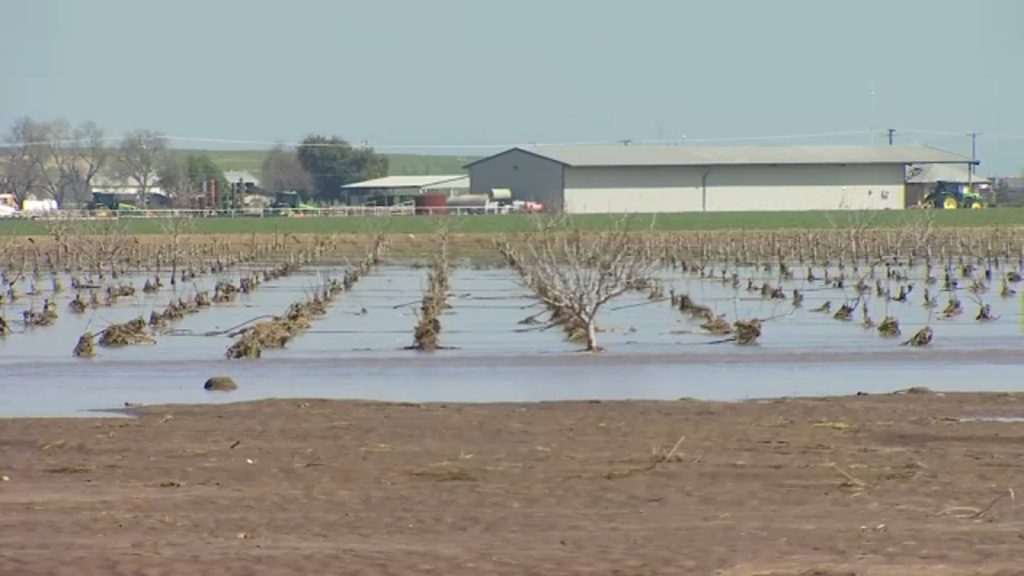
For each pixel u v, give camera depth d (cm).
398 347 15562
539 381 12812
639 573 6150
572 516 7362
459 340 16250
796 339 16075
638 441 9431
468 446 9331
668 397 11769
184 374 13512
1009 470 8394
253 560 6388
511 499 7775
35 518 7344
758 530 6962
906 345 15350
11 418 10681
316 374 13412
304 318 18112
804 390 12138
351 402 11200
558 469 8550
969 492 7819
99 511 7506
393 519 7319
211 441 9562
